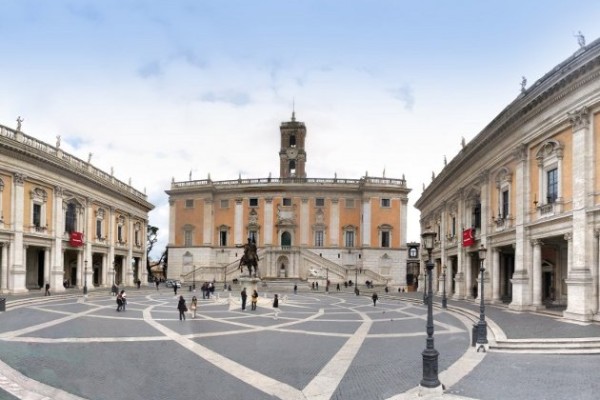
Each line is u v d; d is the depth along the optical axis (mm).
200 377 14445
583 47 23344
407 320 28625
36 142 45875
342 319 29125
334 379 14250
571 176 25484
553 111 26688
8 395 12375
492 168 35719
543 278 35312
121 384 13648
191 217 81562
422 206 63625
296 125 87688
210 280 73875
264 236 78812
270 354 17797
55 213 48094
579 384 13297
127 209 66875
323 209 79312
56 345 19141
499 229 33969
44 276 48031
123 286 64812
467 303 38125
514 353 17562
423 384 12648
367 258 77250
